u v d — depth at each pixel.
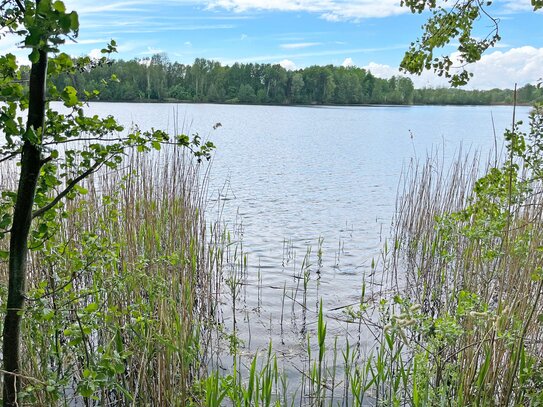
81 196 7.27
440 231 7.03
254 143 34.19
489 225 5.16
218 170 21.88
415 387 3.85
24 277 2.42
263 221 12.93
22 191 2.34
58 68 2.46
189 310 4.99
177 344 4.25
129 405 3.96
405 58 5.73
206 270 7.51
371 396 4.80
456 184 10.25
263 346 5.98
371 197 16.77
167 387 4.11
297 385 5.06
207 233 11.32
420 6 5.43
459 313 3.86
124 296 4.47
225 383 4.27
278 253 10.06
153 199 7.88
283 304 7.32
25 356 3.51
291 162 25.41
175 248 6.83
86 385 2.56
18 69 2.41
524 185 5.09
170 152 9.09
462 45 5.41
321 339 4.39
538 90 5.04
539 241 4.60
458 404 3.74
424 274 7.72
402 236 11.48
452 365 4.05
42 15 1.79
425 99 121.12
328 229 12.23
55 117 2.46
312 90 108.88
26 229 2.38
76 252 3.41
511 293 4.64
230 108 82.69
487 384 3.96
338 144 34.78
